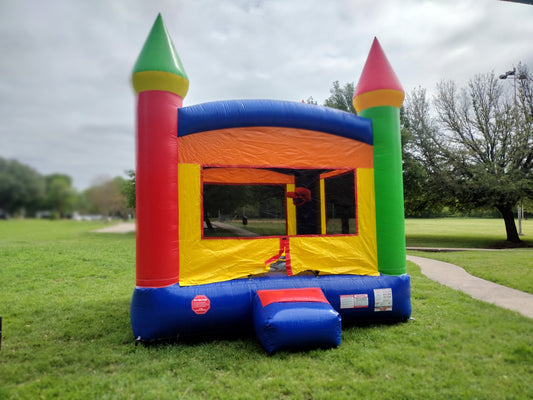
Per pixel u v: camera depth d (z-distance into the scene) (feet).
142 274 14.89
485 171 60.18
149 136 15.08
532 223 134.31
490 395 10.81
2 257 37.68
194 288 15.16
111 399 10.85
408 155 67.46
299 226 18.33
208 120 15.97
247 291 15.64
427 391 11.02
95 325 17.80
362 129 17.92
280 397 10.89
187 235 15.57
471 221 156.46
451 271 31.71
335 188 18.15
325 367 12.77
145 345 14.85
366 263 17.63
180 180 15.66
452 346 14.44
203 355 13.92
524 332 15.84
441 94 68.59
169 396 10.94
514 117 62.69
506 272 29.58
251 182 17.67
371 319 17.07
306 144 17.37
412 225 126.62
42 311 20.33
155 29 15.96
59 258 37.91
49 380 12.08
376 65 18.65
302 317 13.97
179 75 15.55
